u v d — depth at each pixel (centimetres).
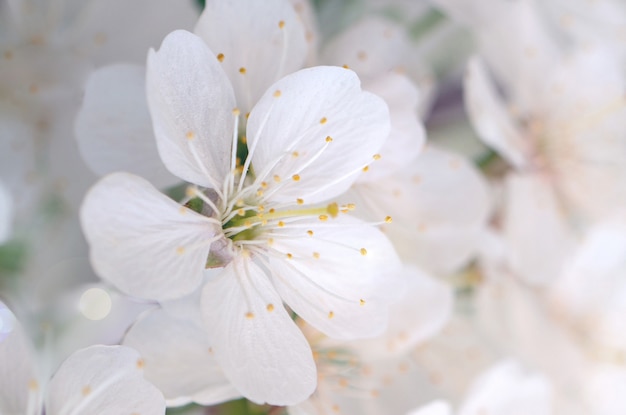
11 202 15
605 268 19
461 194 16
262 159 14
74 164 15
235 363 14
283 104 14
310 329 15
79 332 15
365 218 15
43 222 16
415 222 16
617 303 19
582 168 19
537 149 19
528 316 18
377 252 14
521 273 18
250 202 14
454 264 16
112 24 16
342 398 15
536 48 19
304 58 15
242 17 14
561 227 18
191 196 14
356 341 16
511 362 17
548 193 18
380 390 16
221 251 14
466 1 18
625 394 19
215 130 14
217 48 14
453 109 18
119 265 13
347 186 14
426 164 16
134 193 13
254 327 14
